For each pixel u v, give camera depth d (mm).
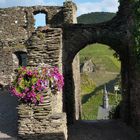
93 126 18719
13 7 26766
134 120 17250
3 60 26875
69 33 19578
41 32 15023
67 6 24797
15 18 26797
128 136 16266
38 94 11352
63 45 19516
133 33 15484
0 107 16547
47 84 11531
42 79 11484
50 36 14961
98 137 16125
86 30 19547
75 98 22172
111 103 52031
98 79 74500
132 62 17219
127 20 18656
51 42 14914
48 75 12008
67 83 19500
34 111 11344
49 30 14977
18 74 11625
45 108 11367
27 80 11492
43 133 11281
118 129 17797
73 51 19641
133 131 17125
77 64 24297
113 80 66562
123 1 19016
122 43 19312
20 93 11352
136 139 15688
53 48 14859
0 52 26906
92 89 65000
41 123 11305
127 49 19109
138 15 14422
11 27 26844
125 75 19484
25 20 26719
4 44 26859
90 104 54719
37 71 11586
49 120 11312
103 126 18703
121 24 19312
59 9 25984
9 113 14844
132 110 17812
